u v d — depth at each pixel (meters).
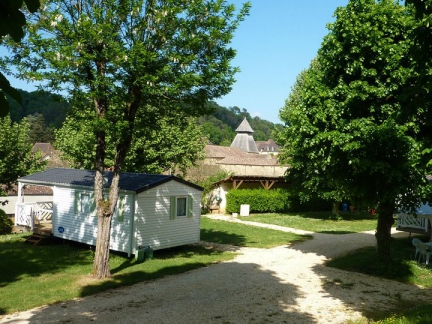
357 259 16.14
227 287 12.27
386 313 9.91
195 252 18.42
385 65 12.89
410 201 13.74
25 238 20.80
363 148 12.69
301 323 9.18
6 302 10.79
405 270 14.16
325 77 14.57
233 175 35.03
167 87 12.57
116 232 17.19
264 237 22.77
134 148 25.47
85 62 11.89
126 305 10.48
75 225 19.05
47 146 69.25
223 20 13.53
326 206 38.03
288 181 32.53
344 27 13.47
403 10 13.10
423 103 5.25
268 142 115.00
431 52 5.12
